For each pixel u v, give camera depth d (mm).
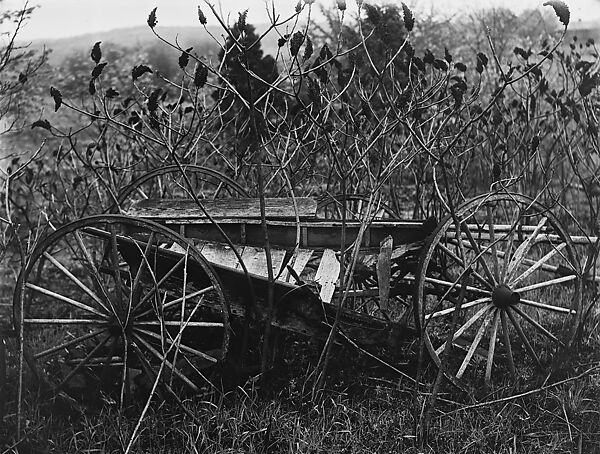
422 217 6555
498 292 4547
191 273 4461
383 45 5289
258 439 3943
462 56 13008
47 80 12398
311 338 4734
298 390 4391
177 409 4199
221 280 4367
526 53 6641
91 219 4234
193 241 4867
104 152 6547
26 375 4602
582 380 4516
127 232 4715
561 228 4738
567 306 5746
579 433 4051
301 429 3984
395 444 3945
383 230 4719
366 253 4691
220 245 4816
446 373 4371
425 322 4246
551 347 5082
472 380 4648
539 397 4348
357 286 5402
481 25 13516
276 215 4816
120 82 12727
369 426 4074
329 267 4574
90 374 4539
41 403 4316
